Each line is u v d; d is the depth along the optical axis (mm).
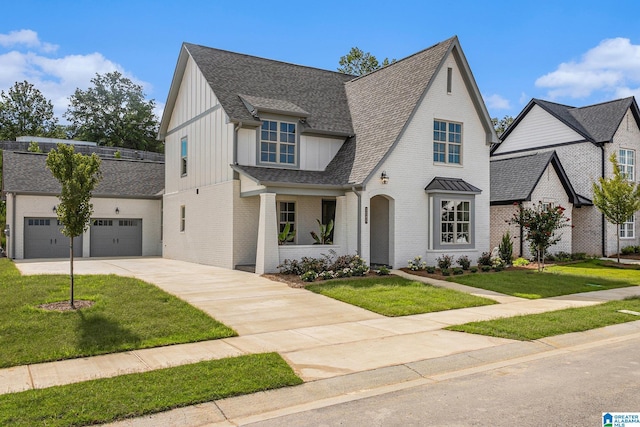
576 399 6016
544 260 22766
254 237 19156
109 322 9406
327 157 20812
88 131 64250
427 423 5293
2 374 6785
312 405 5945
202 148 21469
